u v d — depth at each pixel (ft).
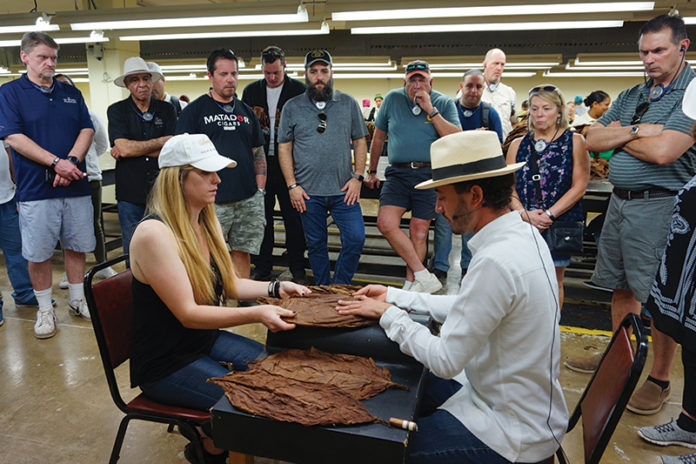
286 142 10.78
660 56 7.13
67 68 34.42
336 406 3.92
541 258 4.12
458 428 4.28
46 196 9.66
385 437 3.61
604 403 4.22
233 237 10.90
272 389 4.16
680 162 7.22
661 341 7.39
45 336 10.02
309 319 4.86
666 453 6.70
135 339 5.31
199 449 5.14
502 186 4.13
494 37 31.30
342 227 10.87
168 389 5.25
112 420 7.37
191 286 5.24
